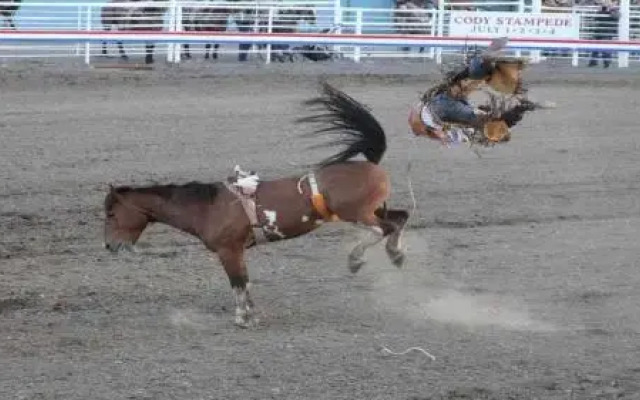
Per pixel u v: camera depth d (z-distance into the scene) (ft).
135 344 36.19
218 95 90.17
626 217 56.59
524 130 80.89
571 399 31.32
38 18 106.83
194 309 40.45
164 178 62.49
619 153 73.82
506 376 33.12
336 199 37.27
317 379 32.76
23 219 53.83
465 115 38.09
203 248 49.24
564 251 49.29
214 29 112.16
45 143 70.69
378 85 97.91
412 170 66.08
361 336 37.14
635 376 33.19
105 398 31.17
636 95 99.14
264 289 42.98
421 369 33.68
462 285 43.91
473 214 56.18
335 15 114.73
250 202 37.32
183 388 31.96
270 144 72.38
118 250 38.42
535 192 61.77
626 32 120.98
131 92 90.58
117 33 103.65
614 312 40.27
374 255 48.34
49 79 95.66
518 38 114.42
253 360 34.47
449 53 119.03
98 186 60.49
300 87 94.94
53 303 41.01
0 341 36.42
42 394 31.42
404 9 116.26
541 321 39.17
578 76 110.63
